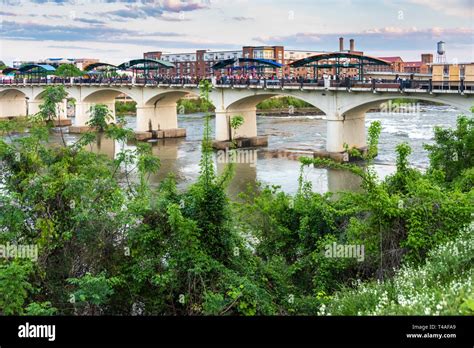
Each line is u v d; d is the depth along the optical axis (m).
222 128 71.56
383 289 11.89
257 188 44.03
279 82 65.69
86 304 12.10
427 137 66.94
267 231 18.09
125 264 13.12
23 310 11.01
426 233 14.15
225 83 72.25
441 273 11.74
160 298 12.60
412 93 53.19
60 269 13.17
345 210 17.20
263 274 14.11
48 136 18.59
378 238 14.80
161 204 13.54
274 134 78.12
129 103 125.12
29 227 13.94
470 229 13.84
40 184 13.98
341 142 59.41
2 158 15.43
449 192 16.34
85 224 13.55
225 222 13.74
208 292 11.93
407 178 16.67
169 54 154.12
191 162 58.09
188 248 12.66
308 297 13.67
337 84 59.06
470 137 26.66
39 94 96.81
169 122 84.75
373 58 60.38
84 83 87.94
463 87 49.44
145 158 17.05
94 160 17.78
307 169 51.97
